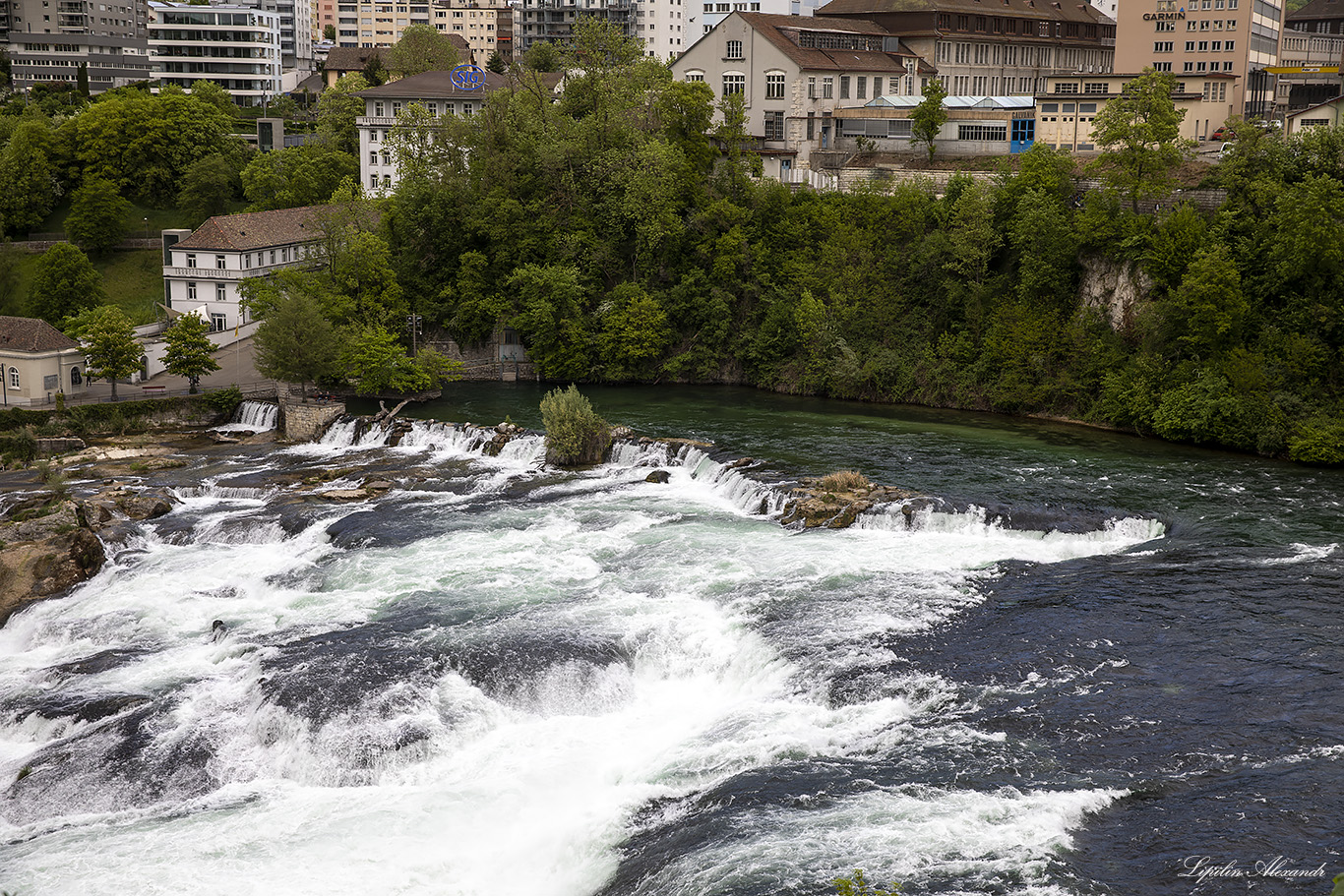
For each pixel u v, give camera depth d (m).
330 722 46.53
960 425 94.31
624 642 52.62
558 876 38.12
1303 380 85.19
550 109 133.50
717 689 50.72
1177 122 96.81
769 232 116.94
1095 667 48.56
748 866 35.59
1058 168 106.19
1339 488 74.12
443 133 126.38
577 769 44.09
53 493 74.25
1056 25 175.38
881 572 60.22
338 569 62.97
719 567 61.59
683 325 116.88
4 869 39.06
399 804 42.31
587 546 65.62
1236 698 45.28
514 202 118.75
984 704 45.78
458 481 79.62
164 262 133.75
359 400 103.81
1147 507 69.50
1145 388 89.19
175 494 77.06
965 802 38.84
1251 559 60.78
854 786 40.44
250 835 40.72
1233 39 136.75
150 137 173.12
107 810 43.44
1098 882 34.03
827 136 146.00
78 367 99.81
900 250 111.00
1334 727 42.75
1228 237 92.75
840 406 103.12
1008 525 66.69
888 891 33.78
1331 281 87.38
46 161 168.12
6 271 143.62
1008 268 105.81
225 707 49.19
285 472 82.38
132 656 54.19
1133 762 40.97
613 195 119.38
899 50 158.62
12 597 60.88
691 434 90.00
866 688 47.56
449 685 49.25
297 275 112.88
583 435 84.06
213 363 100.88
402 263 119.12
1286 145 97.81
